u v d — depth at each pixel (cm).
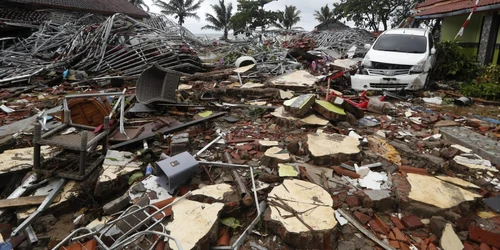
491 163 484
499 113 790
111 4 2717
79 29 1491
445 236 310
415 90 938
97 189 372
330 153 459
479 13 1312
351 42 1981
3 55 1253
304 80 990
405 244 310
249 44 1911
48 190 370
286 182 380
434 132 623
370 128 634
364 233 319
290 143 489
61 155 437
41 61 1225
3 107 735
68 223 342
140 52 1242
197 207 333
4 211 342
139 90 693
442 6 1555
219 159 475
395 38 1071
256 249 300
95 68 1165
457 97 936
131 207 337
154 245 288
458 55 1179
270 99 828
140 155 452
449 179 409
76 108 536
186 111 694
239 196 356
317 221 309
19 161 422
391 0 3219
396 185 386
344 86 997
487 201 378
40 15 1791
